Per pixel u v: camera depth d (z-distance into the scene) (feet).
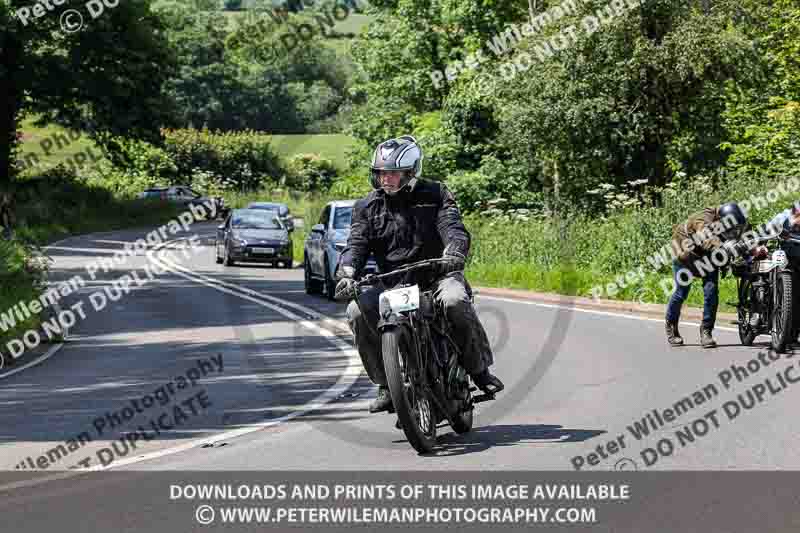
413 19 455.22
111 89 497.05
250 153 590.14
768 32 301.02
